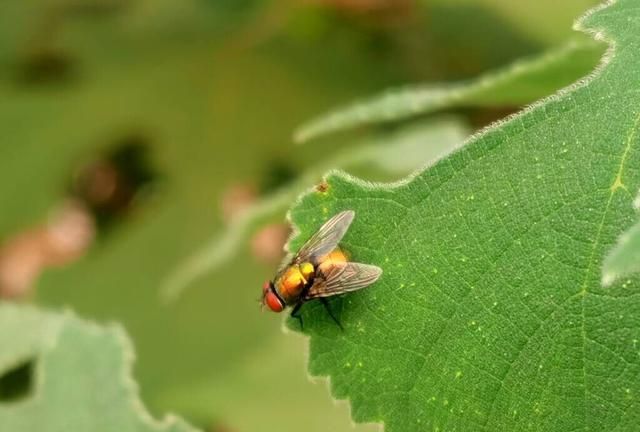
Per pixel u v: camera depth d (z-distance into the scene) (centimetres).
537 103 17
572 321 16
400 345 17
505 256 16
